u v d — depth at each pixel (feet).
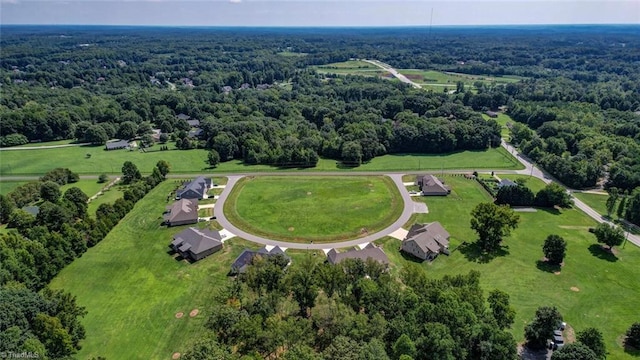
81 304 243.40
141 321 229.45
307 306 218.18
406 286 234.38
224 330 200.03
